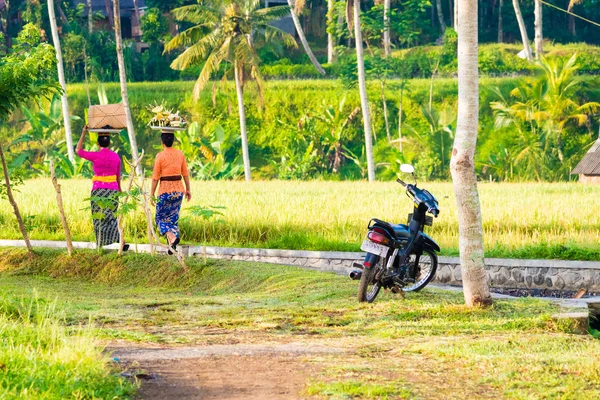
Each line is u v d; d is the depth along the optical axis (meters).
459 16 18.66
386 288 20.48
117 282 26.66
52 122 92.38
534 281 26.34
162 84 118.00
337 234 33.56
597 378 12.27
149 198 27.20
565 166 97.75
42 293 24.05
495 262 26.69
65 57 120.56
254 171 106.81
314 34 140.12
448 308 18.64
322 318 18.19
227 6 81.06
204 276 25.66
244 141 87.56
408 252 20.12
